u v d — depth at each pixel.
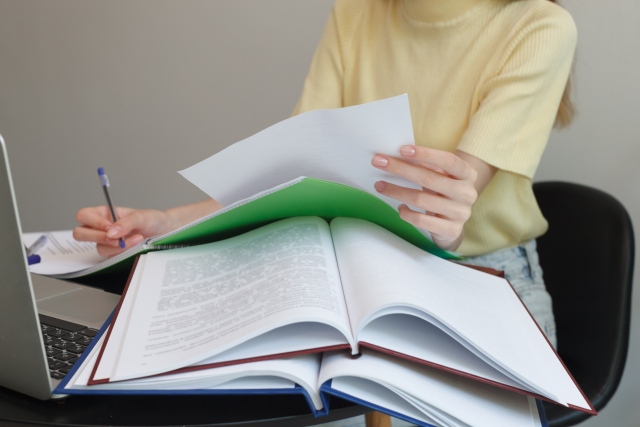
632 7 1.10
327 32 1.13
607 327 0.89
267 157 0.50
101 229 0.69
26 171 1.92
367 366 0.37
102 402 0.38
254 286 0.44
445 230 0.53
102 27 1.67
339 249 0.50
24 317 0.34
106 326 0.45
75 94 1.76
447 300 0.44
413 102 0.99
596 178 1.23
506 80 0.79
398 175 0.51
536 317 0.87
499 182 0.89
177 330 0.40
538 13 0.84
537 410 0.39
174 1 1.57
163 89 1.67
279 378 0.38
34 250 0.74
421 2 0.93
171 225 0.78
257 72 1.56
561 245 1.02
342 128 0.46
